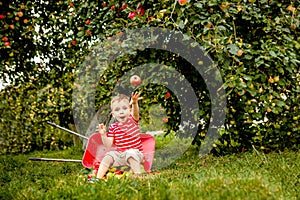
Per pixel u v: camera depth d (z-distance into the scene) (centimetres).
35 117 639
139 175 330
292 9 427
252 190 243
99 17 486
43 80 597
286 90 443
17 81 610
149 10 431
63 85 586
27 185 331
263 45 403
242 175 287
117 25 462
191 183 267
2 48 548
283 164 353
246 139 468
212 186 252
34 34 557
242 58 398
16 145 752
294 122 462
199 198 232
